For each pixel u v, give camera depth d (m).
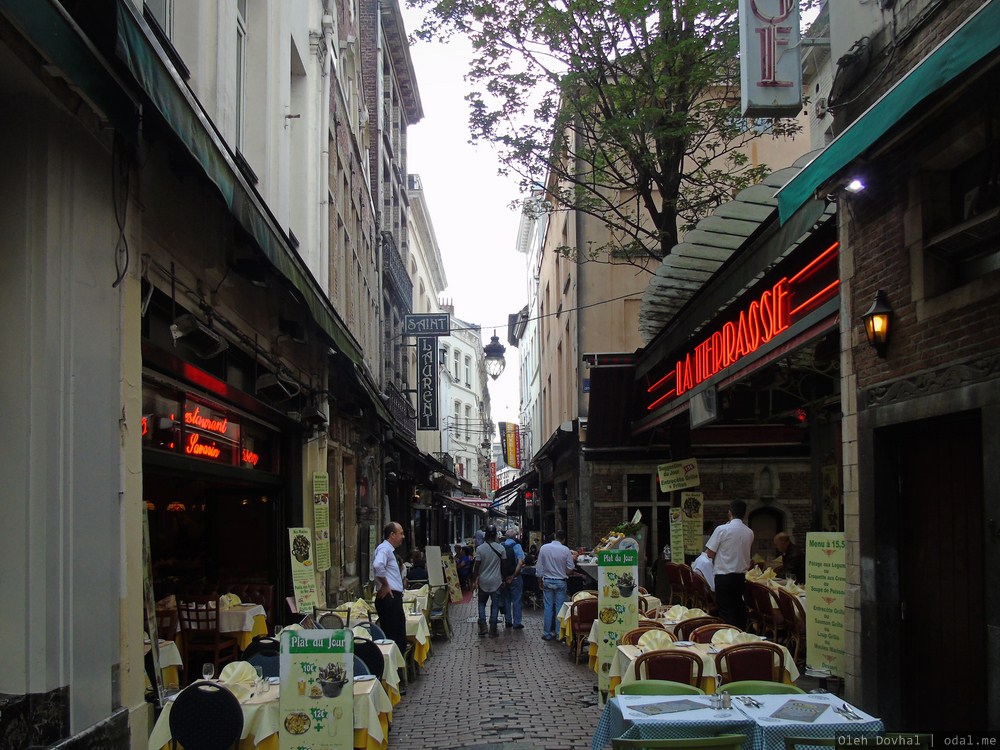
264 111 10.05
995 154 5.38
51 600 4.52
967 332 5.39
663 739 4.02
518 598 14.20
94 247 5.07
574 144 19.61
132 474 5.50
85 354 4.93
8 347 4.60
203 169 5.21
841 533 7.16
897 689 6.39
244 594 10.33
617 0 12.00
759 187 8.11
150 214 6.04
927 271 5.86
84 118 4.93
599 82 13.23
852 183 6.53
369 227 21.20
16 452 4.54
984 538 5.15
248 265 7.97
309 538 9.91
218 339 6.96
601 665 7.92
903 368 6.16
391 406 24.00
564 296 22.66
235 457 9.20
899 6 6.30
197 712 5.03
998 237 5.35
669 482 13.55
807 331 7.75
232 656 9.20
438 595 13.10
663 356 13.25
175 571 10.95
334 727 5.32
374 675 6.42
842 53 7.25
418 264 38.53
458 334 50.38
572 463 20.45
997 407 5.00
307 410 11.25
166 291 6.43
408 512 29.02
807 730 4.35
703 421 10.96
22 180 4.66
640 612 9.64
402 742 6.84
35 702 4.42
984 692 5.50
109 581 5.11
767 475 17.23
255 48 10.11
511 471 73.56
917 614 6.29
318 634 5.41
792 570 12.20
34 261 4.65
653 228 19.22
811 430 12.95
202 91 7.67
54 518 4.59
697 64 12.78
